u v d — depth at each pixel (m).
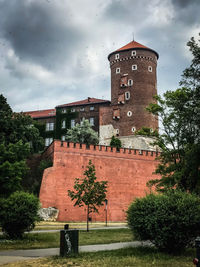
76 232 11.12
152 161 43.53
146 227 12.22
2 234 19.39
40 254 11.44
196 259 7.37
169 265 9.45
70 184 37.72
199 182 21.95
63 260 9.98
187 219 11.68
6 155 28.38
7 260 10.06
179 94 26.45
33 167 46.31
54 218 34.97
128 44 70.44
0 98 42.09
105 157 40.69
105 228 26.27
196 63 20.98
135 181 41.44
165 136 28.95
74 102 70.44
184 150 26.22
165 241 11.84
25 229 17.55
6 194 26.58
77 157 39.12
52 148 39.94
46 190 36.38
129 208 13.38
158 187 29.09
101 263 9.58
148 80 65.44
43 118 69.25
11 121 41.03
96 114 66.00
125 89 65.25
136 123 62.28
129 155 42.25
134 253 11.68
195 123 21.52
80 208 37.03
